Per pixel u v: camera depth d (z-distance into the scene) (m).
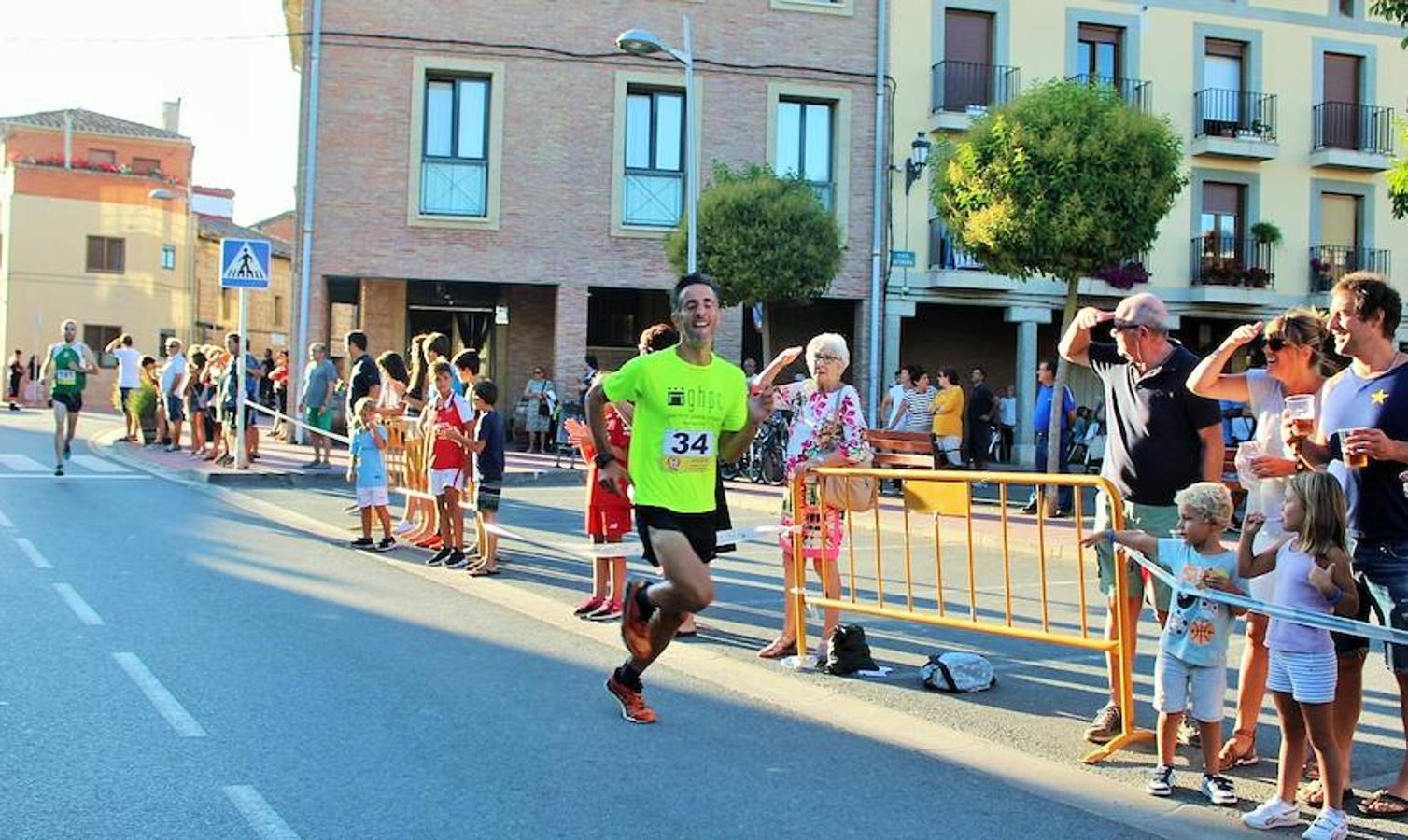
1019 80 25.50
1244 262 26.67
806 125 24.86
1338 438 4.86
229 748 5.38
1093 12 26.00
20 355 40.22
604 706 6.37
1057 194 15.41
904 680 7.05
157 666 6.73
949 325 27.38
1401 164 13.78
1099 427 22.88
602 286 23.86
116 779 4.92
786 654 7.55
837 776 5.33
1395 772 5.49
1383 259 27.34
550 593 9.65
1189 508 5.06
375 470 11.80
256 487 16.84
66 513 12.96
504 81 23.42
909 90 25.19
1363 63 27.62
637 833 4.54
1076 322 5.95
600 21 23.77
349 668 6.90
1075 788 5.24
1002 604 9.64
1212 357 5.50
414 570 10.63
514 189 23.50
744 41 24.30
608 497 8.62
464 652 7.46
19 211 43.44
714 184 22.11
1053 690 6.90
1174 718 5.12
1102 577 5.95
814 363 7.39
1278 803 4.79
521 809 4.75
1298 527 4.70
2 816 4.48
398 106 23.03
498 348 25.91
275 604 8.67
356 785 4.96
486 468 10.34
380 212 22.98
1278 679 4.75
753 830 4.62
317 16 22.70
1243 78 27.00
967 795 5.12
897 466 9.05
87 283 44.38
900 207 25.05
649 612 5.97
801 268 20.41
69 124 46.12
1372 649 8.12
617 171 23.84
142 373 22.42
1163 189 15.54
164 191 44.28
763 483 19.86
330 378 18.34
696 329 5.83
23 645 7.11
